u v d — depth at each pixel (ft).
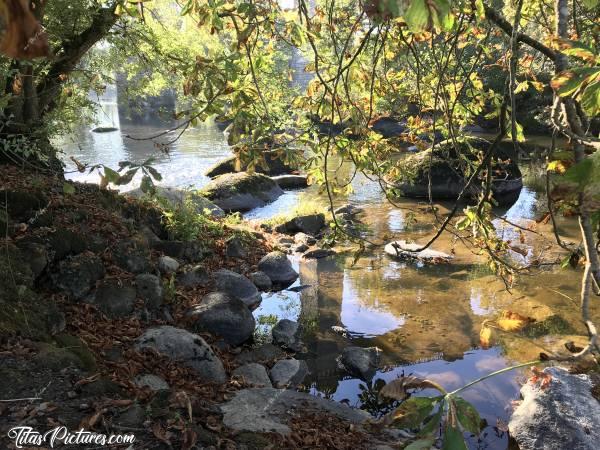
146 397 14.39
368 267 33.63
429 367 21.71
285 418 15.99
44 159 26.43
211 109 9.33
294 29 9.70
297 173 62.85
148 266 25.95
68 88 24.97
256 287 29.78
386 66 12.92
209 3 7.90
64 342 16.78
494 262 13.51
